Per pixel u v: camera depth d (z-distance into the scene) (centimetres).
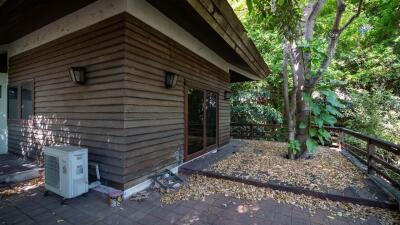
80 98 343
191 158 474
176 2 291
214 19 291
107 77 306
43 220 238
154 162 352
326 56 436
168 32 378
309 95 449
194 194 316
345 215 259
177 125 416
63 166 277
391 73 941
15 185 337
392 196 282
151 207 275
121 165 295
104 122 312
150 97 338
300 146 500
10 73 496
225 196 312
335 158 514
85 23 331
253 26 835
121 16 291
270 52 959
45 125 406
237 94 1022
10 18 336
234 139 875
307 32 473
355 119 893
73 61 352
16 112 485
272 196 312
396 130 829
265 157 520
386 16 933
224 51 527
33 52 427
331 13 953
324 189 315
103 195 300
